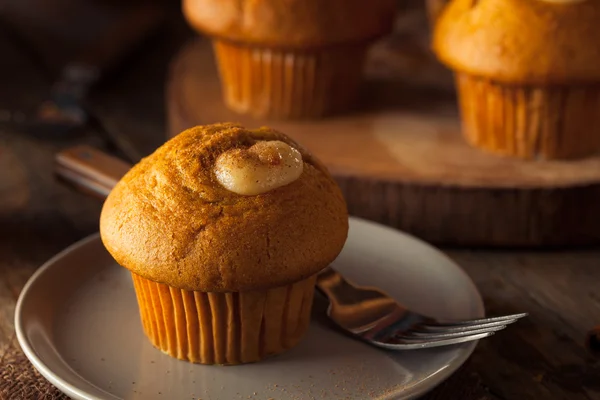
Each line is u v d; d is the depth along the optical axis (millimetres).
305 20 547
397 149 538
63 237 500
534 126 519
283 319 405
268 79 567
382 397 373
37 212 521
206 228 387
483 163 521
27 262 479
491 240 501
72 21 776
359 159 523
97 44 734
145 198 396
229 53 571
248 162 395
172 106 585
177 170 397
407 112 588
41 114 627
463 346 396
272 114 577
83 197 536
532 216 494
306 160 415
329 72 566
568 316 448
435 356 399
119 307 428
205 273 384
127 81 701
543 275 479
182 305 395
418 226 505
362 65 583
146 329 412
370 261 457
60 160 476
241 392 390
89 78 677
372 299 428
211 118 570
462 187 492
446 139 552
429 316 425
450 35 528
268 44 552
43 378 405
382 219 509
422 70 642
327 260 397
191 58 654
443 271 448
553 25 503
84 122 624
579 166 517
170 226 388
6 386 401
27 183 549
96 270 446
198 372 399
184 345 402
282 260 388
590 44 501
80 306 427
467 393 403
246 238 387
